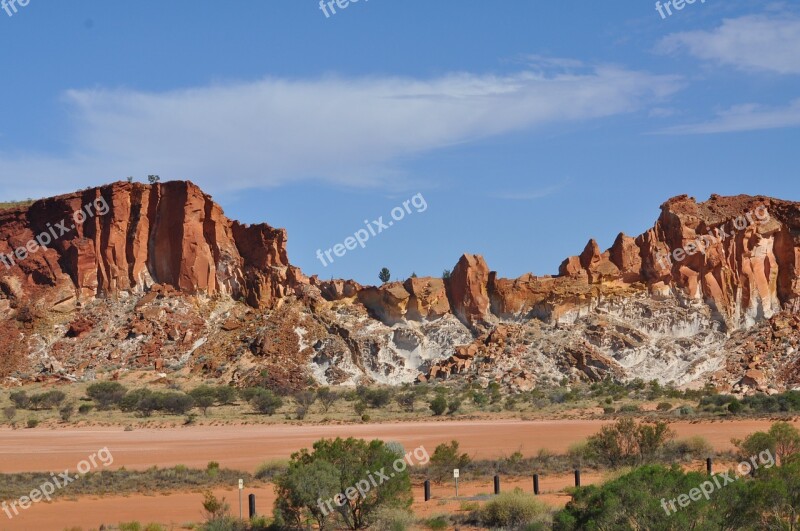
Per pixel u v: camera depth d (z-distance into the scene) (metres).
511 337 148.62
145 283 163.25
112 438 91.62
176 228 164.00
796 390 121.38
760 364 138.38
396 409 120.38
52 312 158.62
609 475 49.47
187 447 80.88
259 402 117.75
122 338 151.00
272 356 145.00
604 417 100.50
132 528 40.19
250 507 43.00
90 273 162.88
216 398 126.50
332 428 96.81
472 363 144.38
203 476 58.62
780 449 55.03
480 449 71.75
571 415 104.50
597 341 145.38
